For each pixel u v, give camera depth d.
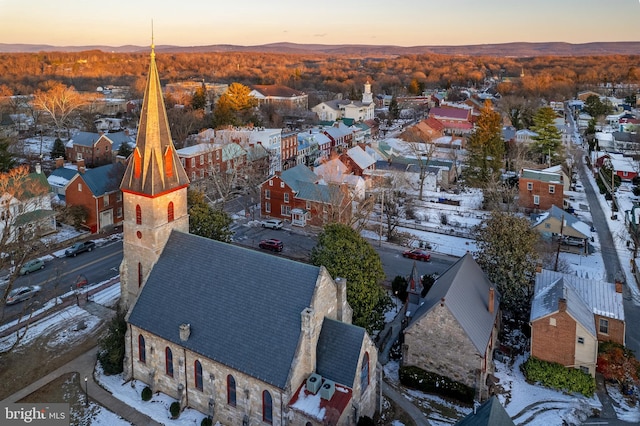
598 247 71.25
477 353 38.03
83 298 53.09
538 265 50.16
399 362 43.94
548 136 108.94
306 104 193.12
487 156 99.00
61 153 113.06
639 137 126.44
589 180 109.19
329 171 86.12
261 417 33.16
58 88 144.62
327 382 32.41
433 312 39.31
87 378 40.09
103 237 71.06
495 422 26.62
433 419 36.69
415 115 193.25
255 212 86.06
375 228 78.69
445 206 89.12
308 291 33.75
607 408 38.56
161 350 37.41
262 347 33.31
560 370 40.41
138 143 39.69
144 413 36.09
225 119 127.75
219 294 36.72
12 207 62.75
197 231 55.25
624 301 55.53
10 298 51.09
